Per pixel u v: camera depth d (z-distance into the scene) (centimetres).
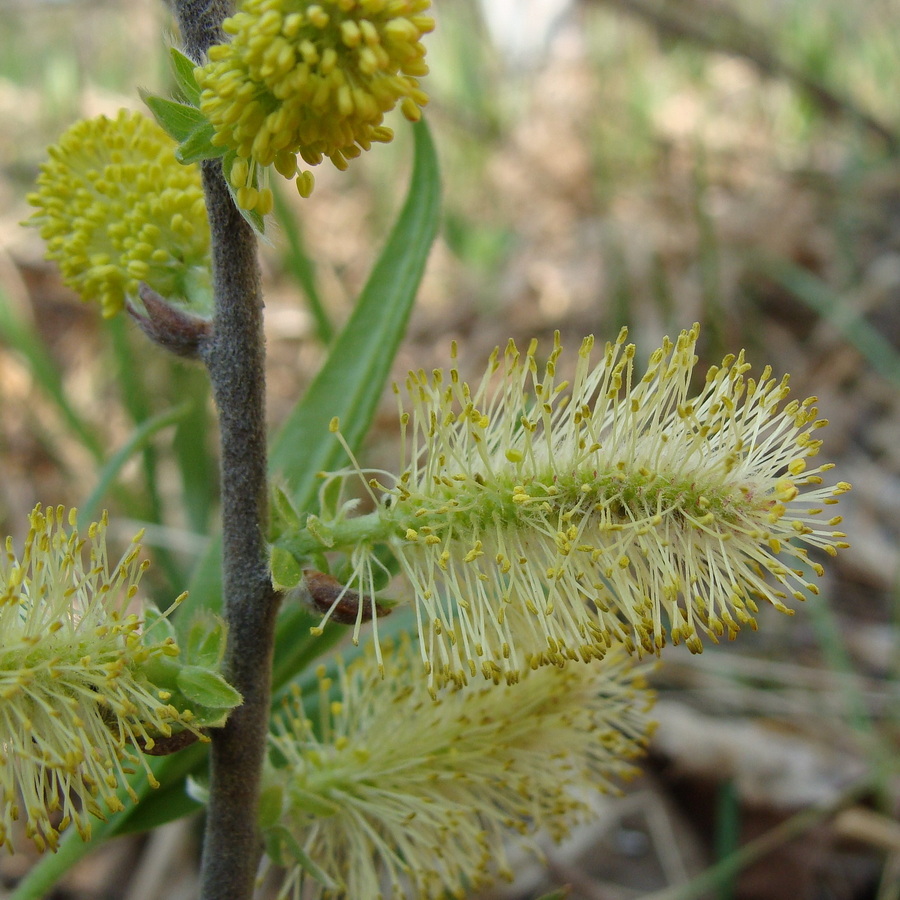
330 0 6
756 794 16
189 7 7
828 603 20
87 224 9
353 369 11
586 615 8
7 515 21
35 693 7
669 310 23
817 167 32
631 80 37
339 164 7
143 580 17
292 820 10
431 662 8
